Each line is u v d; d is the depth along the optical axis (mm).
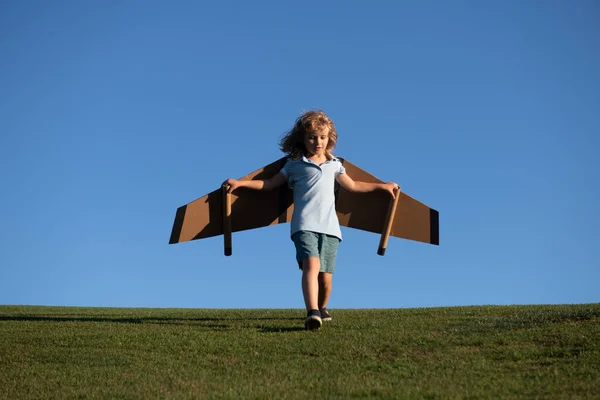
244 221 7605
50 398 4453
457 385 4402
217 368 5168
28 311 9742
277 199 7613
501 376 4625
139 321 7613
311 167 7043
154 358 5547
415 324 6734
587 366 4777
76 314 8914
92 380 4879
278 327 6723
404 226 7848
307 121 7152
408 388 4355
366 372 4898
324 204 6887
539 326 6305
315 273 6613
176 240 7375
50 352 5824
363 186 7508
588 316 6617
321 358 5355
